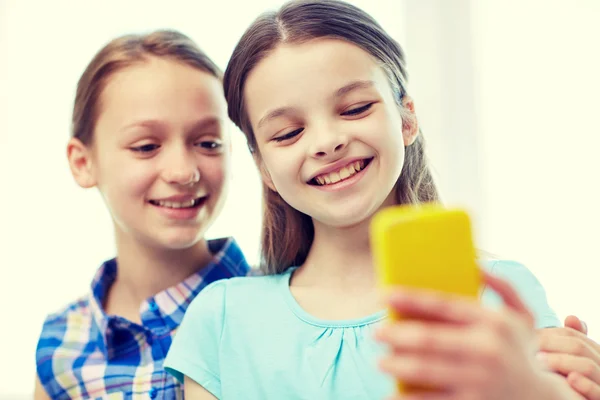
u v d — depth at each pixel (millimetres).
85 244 1447
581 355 676
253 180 1359
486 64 1397
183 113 943
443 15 1414
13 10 1461
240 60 820
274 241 893
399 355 397
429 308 392
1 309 1447
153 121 934
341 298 796
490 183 1387
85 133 1024
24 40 1456
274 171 776
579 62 1351
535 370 417
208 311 833
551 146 1361
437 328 392
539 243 1356
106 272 1071
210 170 964
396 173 761
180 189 936
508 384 394
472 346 385
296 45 757
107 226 1449
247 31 823
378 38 803
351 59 752
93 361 1004
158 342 969
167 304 992
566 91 1356
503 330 394
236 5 1402
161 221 952
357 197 745
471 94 1401
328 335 763
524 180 1373
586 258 1333
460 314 393
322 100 740
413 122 851
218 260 1044
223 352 803
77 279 1445
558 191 1354
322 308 795
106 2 1437
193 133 954
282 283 833
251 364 784
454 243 415
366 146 741
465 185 1395
